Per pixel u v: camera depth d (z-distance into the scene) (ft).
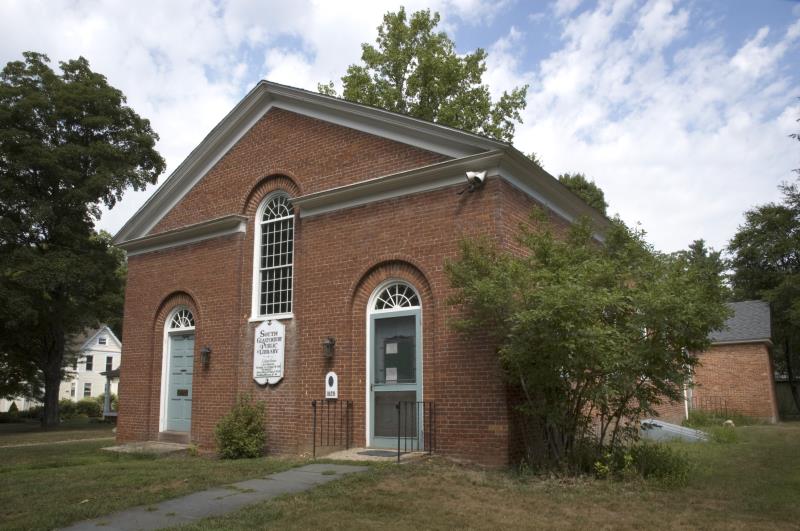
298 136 46.21
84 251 93.86
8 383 114.93
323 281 41.93
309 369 41.50
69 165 90.27
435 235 37.06
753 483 29.25
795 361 126.00
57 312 91.15
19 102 85.66
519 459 32.96
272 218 47.60
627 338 29.12
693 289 29.09
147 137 97.71
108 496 26.78
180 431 50.21
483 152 35.45
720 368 82.64
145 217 55.57
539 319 27.14
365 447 38.11
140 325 54.70
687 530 20.89
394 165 40.22
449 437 34.27
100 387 183.11
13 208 85.97
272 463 35.04
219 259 49.21
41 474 33.76
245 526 21.39
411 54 88.79
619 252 33.45
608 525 21.44
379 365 38.73
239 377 45.98
